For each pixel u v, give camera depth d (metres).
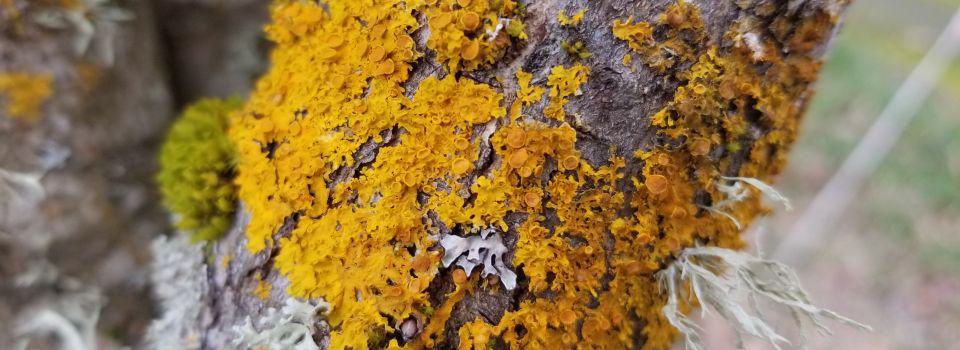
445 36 0.06
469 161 0.06
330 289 0.07
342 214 0.07
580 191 0.06
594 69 0.06
